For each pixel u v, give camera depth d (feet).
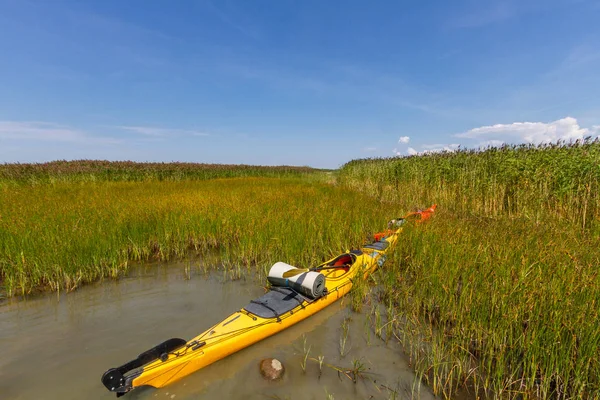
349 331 15.10
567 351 11.07
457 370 12.16
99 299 17.95
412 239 24.31
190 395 10.80
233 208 33.14
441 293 16.40
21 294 18.30
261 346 13.75
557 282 14.16
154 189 49.57
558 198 30.78
